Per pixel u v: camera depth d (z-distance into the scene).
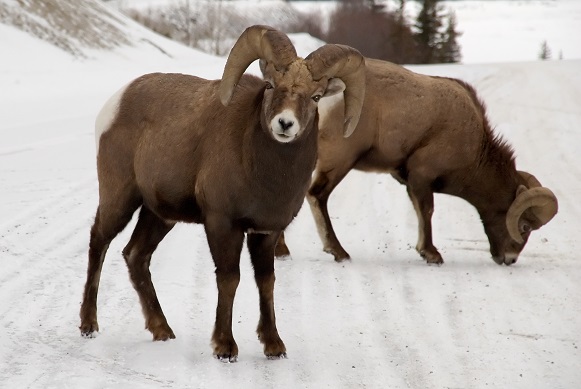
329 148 40.00
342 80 26.80
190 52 156.75
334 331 30.75
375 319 32.25
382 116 40.31
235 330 30.36
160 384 25.09
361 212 50.62
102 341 28.64
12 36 120.81
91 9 149.88
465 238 45.88
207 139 27.16
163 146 27.98
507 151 42.12
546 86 109.25
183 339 29.09
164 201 28.33
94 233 29.77
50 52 121.25
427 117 40.72
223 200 26.58
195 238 43.09
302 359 27.80
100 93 93.06
